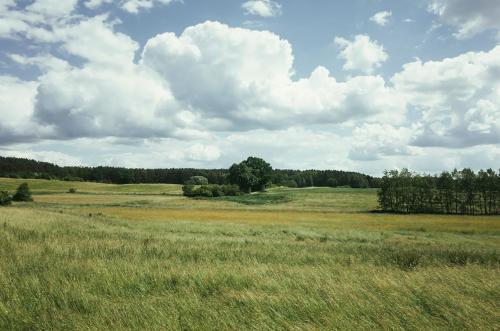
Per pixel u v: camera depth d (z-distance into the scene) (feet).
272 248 60.70
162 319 20.06
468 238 114.32
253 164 490.90
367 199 385.91
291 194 434.71
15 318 20.36
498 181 289.12
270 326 19.20
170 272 31.96
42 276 30.09
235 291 26.12
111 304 23.00
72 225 89.97
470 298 23.71
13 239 55.83
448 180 297.94
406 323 19.45
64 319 20.34
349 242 89.86
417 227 147.23
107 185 567.18
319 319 20.16
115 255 44.29
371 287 26.73
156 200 358.23
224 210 255.09
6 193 230.07
